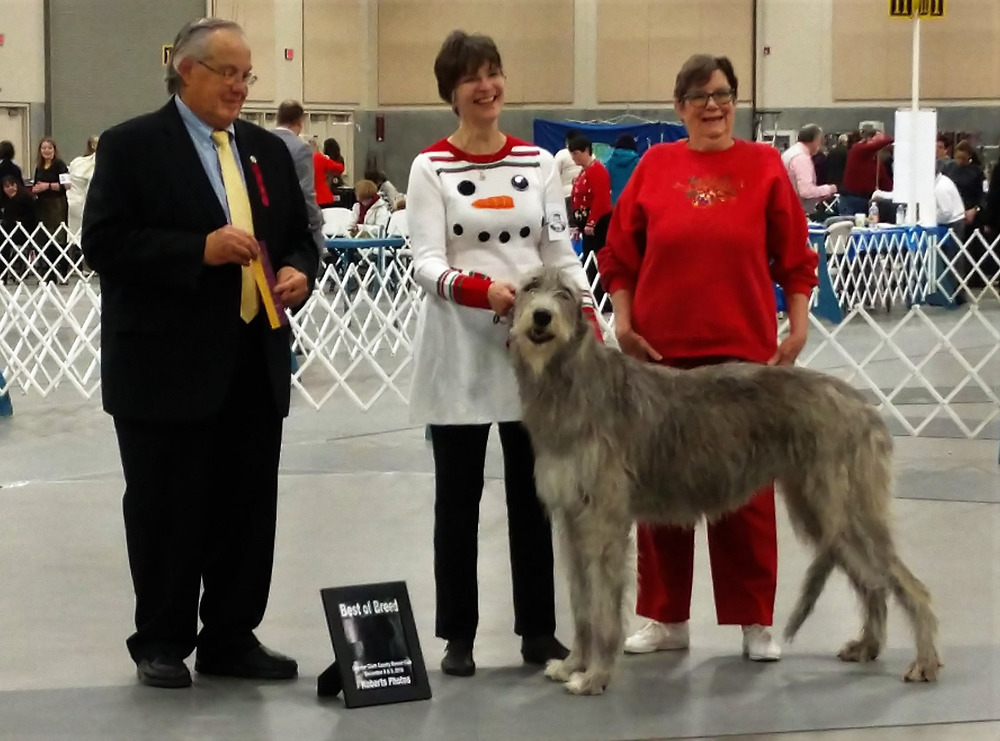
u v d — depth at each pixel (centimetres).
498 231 430
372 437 895
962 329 1382
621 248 478
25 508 692
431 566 582
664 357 464
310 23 2505
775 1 2408
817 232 1308
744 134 2434
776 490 459
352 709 409
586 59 2544
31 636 488
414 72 2642
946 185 1627
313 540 627
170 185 413
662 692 425
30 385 1102
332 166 1539
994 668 445
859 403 436
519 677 442
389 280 1295
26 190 1733
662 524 443
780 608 524
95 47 2320
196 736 386
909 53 2334
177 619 434
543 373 405
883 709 407
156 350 418
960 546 607
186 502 427
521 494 448
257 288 429
